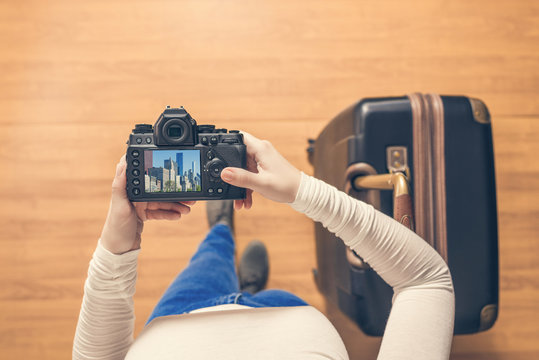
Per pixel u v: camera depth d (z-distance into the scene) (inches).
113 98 47.1
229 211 46.2
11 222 45.8
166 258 46.3
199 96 47.3
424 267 18.3
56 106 46.8
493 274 34.6
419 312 17.3
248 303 27.8
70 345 45.2
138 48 47.3
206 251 37.4
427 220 32.8
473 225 33.8
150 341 17.2
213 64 47.4
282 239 46.8
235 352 16.4
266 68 47.6
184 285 32.0
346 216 17.5
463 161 33.1
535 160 47.3
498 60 48.3
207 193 18.5
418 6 48.2
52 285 45.6
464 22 48.3
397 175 27.2
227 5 47.6
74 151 46.5
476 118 32.9
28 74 46.9
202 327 17.5
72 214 46.1
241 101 47.4
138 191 17.8
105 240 17.1
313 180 18.0
